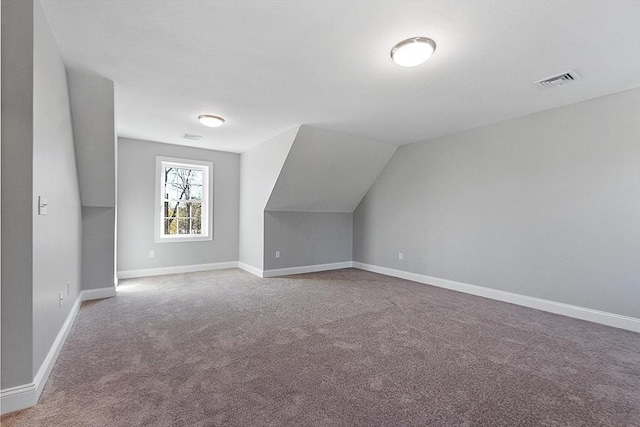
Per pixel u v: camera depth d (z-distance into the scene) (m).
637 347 2.48
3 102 1.59
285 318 3.11
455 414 1.63
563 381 1.96
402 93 3.07
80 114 2.98
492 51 2.26
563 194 3.34
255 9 1.83
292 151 4.45
